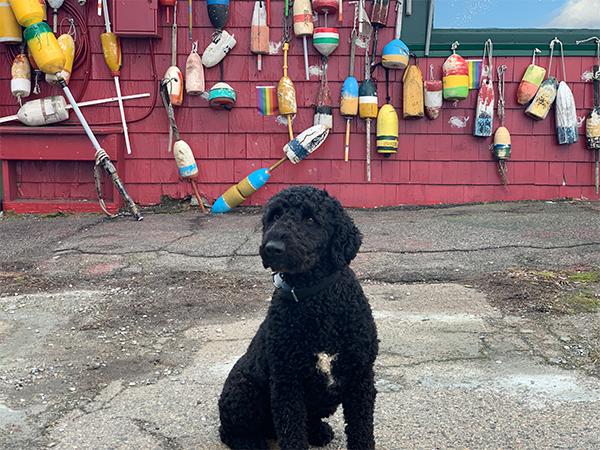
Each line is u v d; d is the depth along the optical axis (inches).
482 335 68.9
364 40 143.7
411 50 144.7
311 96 146.9
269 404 46.2
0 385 59.6
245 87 146.9
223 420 47.1
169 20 143.7
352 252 44.9
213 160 149.6
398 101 146.7
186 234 121.6
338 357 43.0
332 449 47.9
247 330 74.5
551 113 146.9
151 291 89.6
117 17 139.4
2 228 131.8
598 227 114.6
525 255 99.3
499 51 144.6
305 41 142.3
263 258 43.1
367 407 44.0
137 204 150.1
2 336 72.9
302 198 44.3
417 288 87.4
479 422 49.4
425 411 51.6
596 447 44.7
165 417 52.7
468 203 149.3
